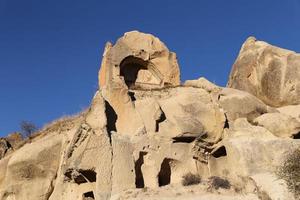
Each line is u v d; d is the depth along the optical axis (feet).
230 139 82.53
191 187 78.13
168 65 102.06
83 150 78.07
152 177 80.12
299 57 100.94
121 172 76.95
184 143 84.07
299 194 68.69
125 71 102.22
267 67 101.81
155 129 83.05
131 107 84.07
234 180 79.05
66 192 81.46
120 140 79.51
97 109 80.69
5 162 92.58
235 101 87.92
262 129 83.35
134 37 102.17
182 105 86.48
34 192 85.20
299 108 93.97
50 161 86.89
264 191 72.43
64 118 94.32
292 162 71.10
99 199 74.69
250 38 110.22
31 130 109.70
